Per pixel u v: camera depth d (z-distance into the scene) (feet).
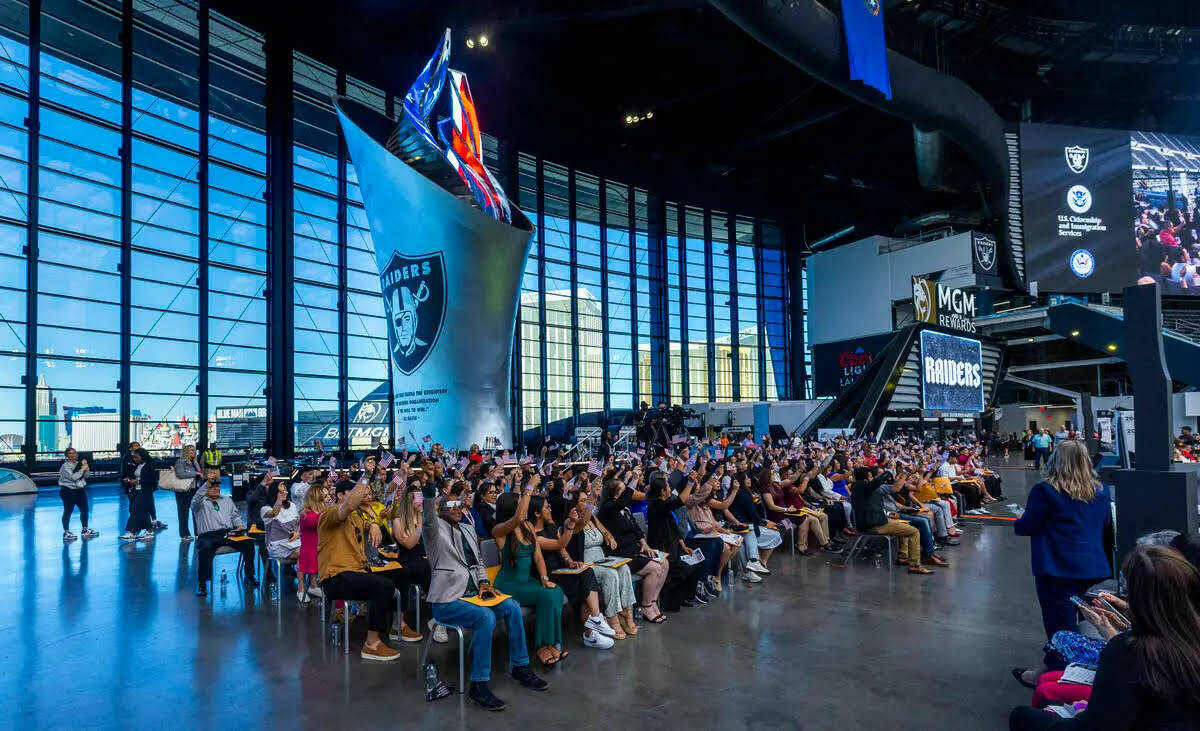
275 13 83.92
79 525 42.55
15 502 55.21
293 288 84.02
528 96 114.73
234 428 78.54
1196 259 136.67
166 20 75.20
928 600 23.26
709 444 71.87
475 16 96.84
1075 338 95.09
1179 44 135.54
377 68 96.53
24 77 64.23
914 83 97.55
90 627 20.21
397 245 63.77
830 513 34.09
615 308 129.59
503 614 15.39
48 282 64.75
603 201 129.18
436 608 15.19
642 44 112.37
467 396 61.98
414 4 93.61
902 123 141.90
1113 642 6.68
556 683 15.65
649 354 134.31
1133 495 14.58
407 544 18.72
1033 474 78.18
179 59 76.43
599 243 128.26
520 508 17.25
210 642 18.79
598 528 20.63
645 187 137.18
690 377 139.85
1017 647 18.02
